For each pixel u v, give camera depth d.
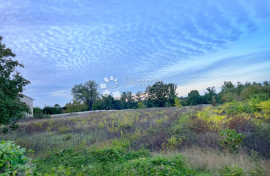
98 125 13.72
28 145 8.38
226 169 4.23
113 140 8.72
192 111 14.16
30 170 2.45
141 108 26.31
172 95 42.19
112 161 5.79
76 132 12.12
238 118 8.79
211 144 6.72
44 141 9.08
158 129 9.55
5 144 2.48
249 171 4.38
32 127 14.85
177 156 5.19
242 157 5.36
